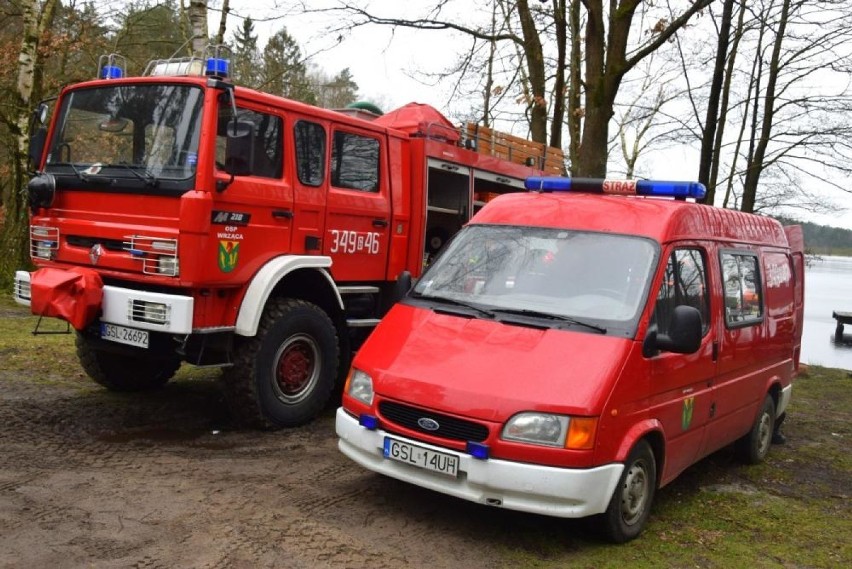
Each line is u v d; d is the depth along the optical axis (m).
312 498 4.97
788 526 5.27
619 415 4.37
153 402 7.17
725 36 9.77
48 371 8.06
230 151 5.73
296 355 6.63
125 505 4.62
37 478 4.96
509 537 4.61
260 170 6.30
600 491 4.25
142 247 5.77
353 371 4.98
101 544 4.07
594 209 5.51
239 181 6.00
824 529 5.26
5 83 16.34
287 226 6.52
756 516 5.42
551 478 4.14
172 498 4.78
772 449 7.45
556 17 13.80
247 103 6.16
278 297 6.62
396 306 5.44
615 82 10.75
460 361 4.61
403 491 5.21
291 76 17.94
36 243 6.56
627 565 4.36
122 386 7.39
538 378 4.36
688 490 5.93
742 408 6.16
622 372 4.43
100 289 5.96
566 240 5.32
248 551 4.11
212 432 6.32
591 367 4.40
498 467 4.20
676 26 10.14
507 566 4.22
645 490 4.77
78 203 6.29
